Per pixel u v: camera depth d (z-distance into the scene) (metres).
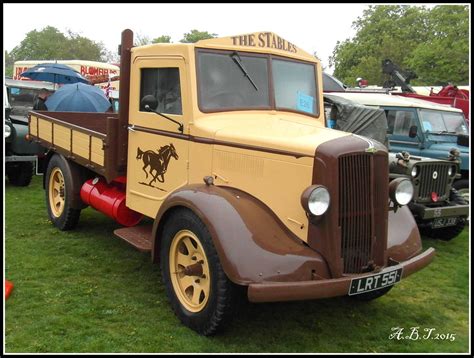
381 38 39.56
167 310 4.20
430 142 8.82
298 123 4.57
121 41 5.11
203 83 4.45
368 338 3.97
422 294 5.01
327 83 12.12
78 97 10.28
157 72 4.80
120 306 4.23
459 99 12.14
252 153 4.00
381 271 3.68
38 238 6.07
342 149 3.59
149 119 4.88
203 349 3.60
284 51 4.98
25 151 8.91
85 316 4.02
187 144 4.46
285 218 3.81
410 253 4.11
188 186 4.03
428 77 31.34
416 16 39.66
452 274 5.68
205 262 3.71
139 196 5.09
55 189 6.71
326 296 3.41
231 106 4.55
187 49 4.41
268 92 4.78
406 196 4.04
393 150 9.19
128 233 4.88
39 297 4.35
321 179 3.59
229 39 4.61
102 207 5.64
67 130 6.21
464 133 9.27
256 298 3.27
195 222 3.75
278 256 3.49
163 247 4.14
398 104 9.20
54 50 48.59
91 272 5.02
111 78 17.28
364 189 3.71
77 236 6.21
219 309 3.55
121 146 5.27
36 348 3.51
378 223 3.83
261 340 3.80
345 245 3.67
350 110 8.23
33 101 12.20
